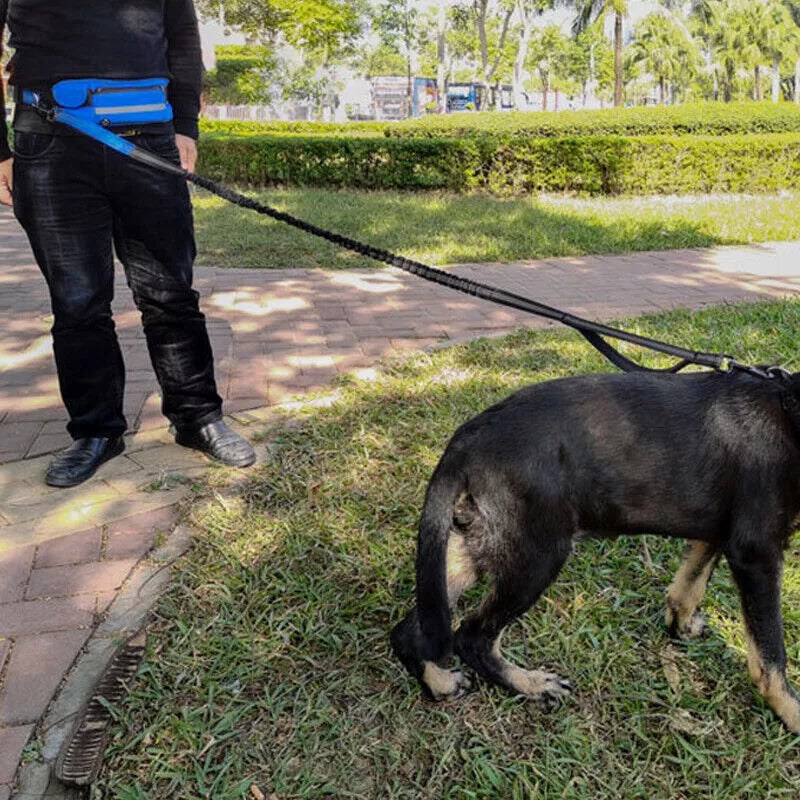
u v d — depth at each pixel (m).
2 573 3.34
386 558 3.42
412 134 20.95
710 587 3.28
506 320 6.98
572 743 2.55
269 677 2.81
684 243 10.62
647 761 2.48
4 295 7.64
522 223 11.47
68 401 4.09
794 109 19.30
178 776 2.42
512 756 2.52
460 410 4.83
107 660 2.87
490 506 2.54
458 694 2.74
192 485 4.04
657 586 3.33
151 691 2.71
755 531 2.48
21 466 4.25
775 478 2.44
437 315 7.13
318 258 9.32
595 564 3.44
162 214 3.91
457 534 2.64
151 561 3.44
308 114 46.88
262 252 9.61
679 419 2.53
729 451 2.48
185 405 4.27
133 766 2.47
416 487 3.98
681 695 2.74
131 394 5.21
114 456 4.34
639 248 10.34
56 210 3.76
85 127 3.61
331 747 2.54
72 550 3.51
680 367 2.81
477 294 2.96
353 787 2.42
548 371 5.45
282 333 6.57
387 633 3.03
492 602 2.67
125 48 3.70
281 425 4.75
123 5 3.68
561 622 3.08
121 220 3.92
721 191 15.09
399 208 12.62
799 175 15.16
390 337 6.50
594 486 2.55
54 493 3.98
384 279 8.48
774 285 8.39
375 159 15.24
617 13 42.12
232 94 34.06
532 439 2.53
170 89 4.10
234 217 11.68
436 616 2.48
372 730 2.61
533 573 2.56
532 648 2.97
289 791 2.39
